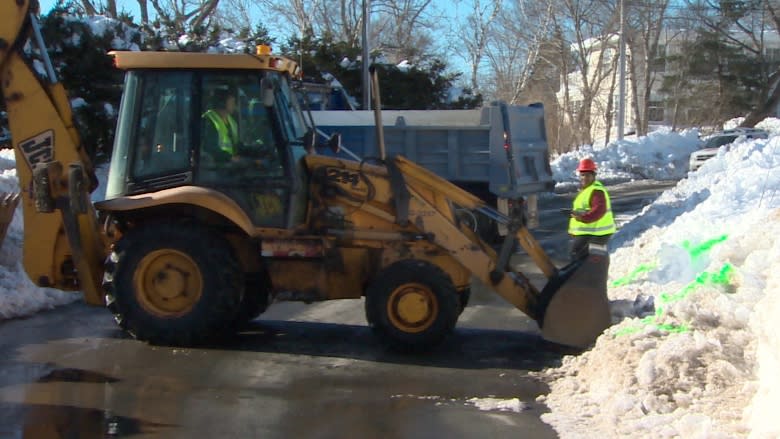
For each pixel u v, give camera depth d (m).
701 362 6.23
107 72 17.89
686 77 47.81
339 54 26.70
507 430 5.67
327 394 6.50
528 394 6.55
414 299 7.64
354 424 5.80
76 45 17.64
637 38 45.19
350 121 15.12
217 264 7.81
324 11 36.69
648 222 14.08
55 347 7.84
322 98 18.53
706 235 10.56
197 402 6.26
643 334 6.93
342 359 7.57
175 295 7.88
